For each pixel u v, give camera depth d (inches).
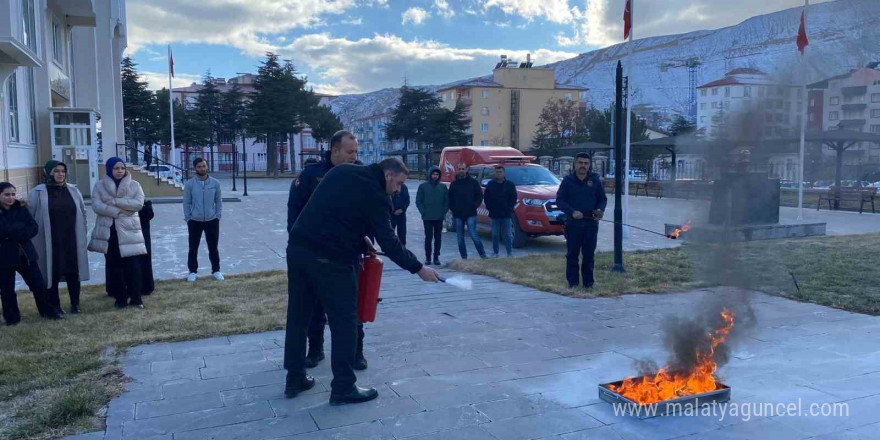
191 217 359.6
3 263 253.0
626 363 202.4
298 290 173.5
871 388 177.6
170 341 231.3
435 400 171.5
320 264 167.6
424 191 425.1
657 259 420.2
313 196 172.2
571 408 164.9
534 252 503.5
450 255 486.3
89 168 805.9
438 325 253.6
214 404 170.2
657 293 315.3
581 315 269.7
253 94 2603.3
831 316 261.9
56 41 826.8
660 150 730.2
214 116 2945.4
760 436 147.4
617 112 374.6
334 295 168.7
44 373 193.0
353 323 171.0
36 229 260.1
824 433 148.9
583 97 3380.9
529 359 207.5
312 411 165.0
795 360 203.6
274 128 2511.1
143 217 313.1
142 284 315.3
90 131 761.0
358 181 168.4
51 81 756.0
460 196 435.2
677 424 154.3
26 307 293.6
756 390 176.4
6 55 486.0
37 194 271.0
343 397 168.7
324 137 3053.6
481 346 223.1
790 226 548.4
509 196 448.5
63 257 273.3
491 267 396.2
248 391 180.2
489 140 3211.1
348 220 168.2
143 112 2410.2
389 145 3659.0
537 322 257.9
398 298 309.7
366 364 199.2
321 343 206.4
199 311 277.3
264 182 2071.9
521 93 3238.2
